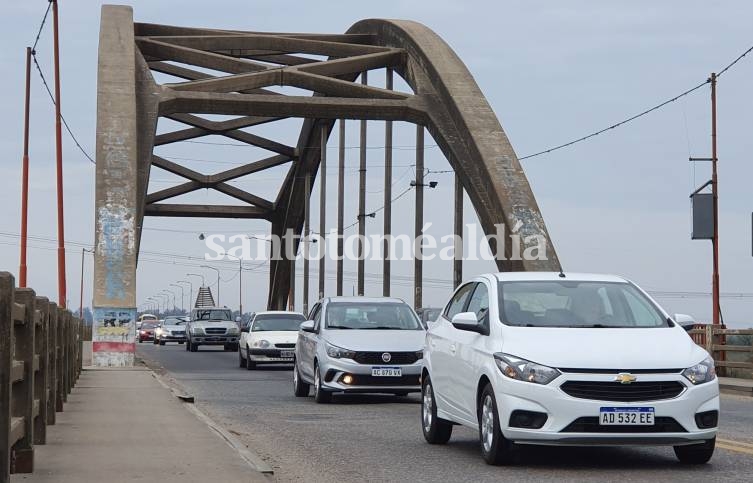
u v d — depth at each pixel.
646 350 10.02
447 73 45.88
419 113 46.09
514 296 11.12
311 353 20.05
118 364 33.19
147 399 17.88
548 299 11.09
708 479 9.46
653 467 10.25
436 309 39.41
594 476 9.70
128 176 38.22
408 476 9.82
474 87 45.44
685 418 9.77
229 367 34.91
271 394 22.09
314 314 21.88
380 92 47.00
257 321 33.75
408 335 19.59
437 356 12.34
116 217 36.78
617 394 9.74
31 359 8.91
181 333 69.19
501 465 10.43
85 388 20.80
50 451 10.59
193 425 13.35
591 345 10.07
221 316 54.28
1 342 7.12
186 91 45.00
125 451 10.60
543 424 9.77
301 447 12.24
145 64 45.59
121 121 39.72
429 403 12.63
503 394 10.01
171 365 36.25
